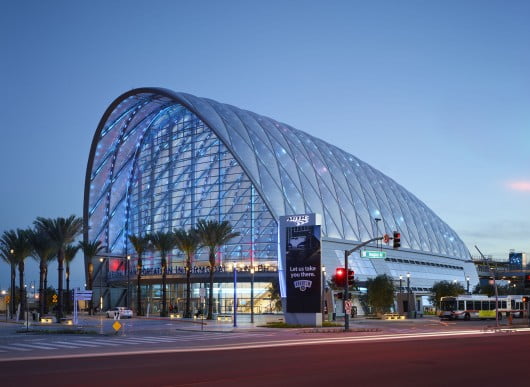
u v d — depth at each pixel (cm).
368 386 1820
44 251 8412
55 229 8012
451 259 14688
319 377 2038
